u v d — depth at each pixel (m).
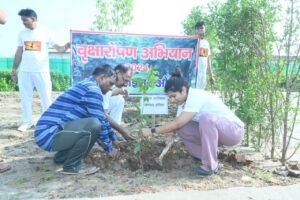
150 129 4.52
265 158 5.50
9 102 11.84
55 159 4.82
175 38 7.08
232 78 6.03
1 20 4.40
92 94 4.50
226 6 5.98
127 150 5.13
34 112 9.52
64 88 18.83
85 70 6.76
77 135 4.34
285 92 5.48
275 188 4.25
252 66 5.79
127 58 6.92
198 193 4.04
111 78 4.70
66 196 3.88
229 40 6.01
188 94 4.52
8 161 5.05
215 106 4.58
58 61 23.94
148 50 6.99
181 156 5.18
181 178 4.48
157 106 6.10
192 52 7.22
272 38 5.39
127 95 6.41
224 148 5.95
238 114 5.83
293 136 7.20
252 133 6.01
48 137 4.36
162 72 7.10
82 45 6.69
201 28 7.55
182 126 4.52
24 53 6.85
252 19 5.59
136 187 4.15
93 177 4.45
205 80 7.96
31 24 6.74
